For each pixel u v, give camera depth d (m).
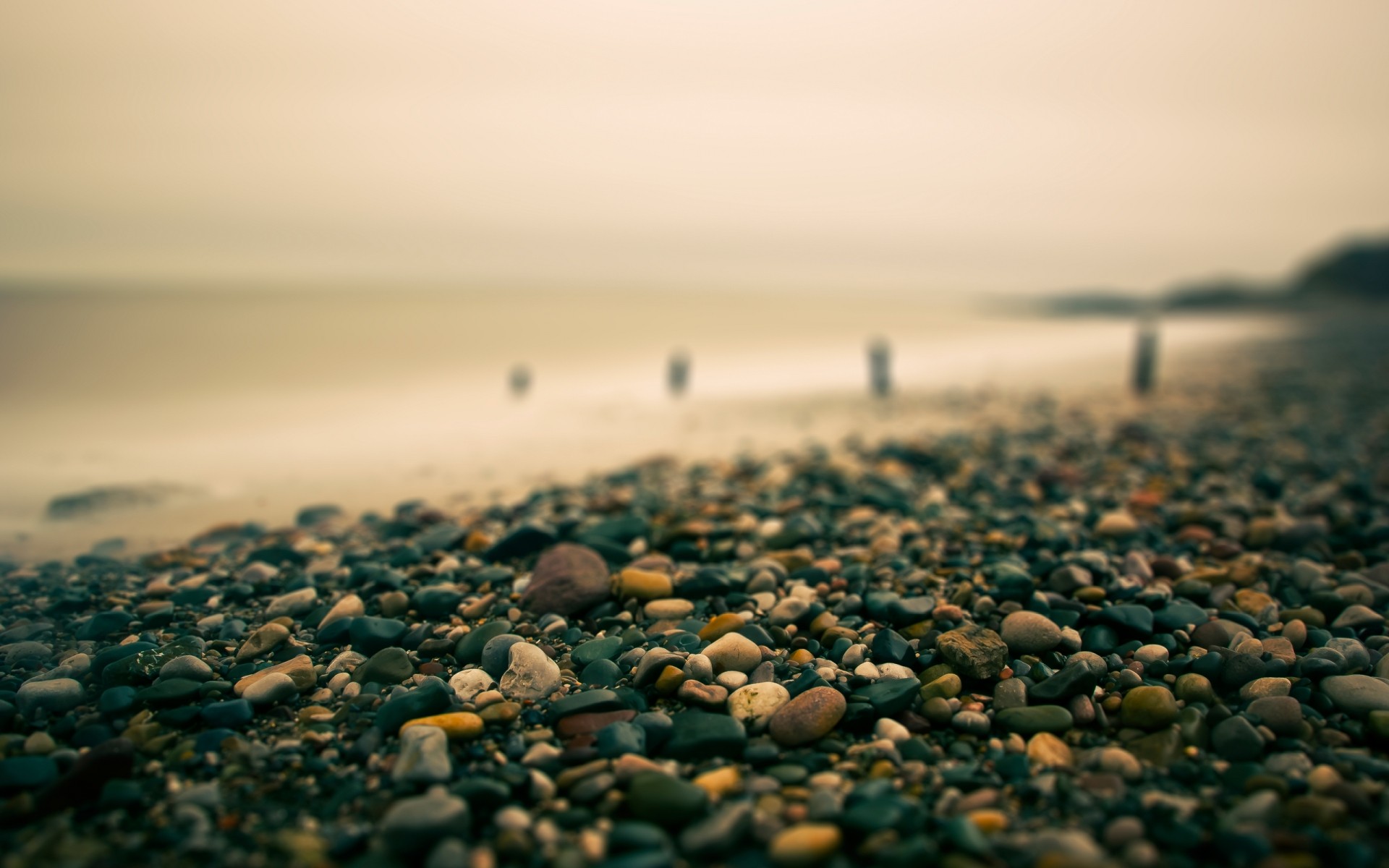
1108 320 8.37
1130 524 1.04
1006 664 0.77
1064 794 0.64
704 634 0.82
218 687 0.74
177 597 0.90
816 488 1.29
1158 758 0.67
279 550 1.02
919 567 0.97
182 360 3.21
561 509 1.18
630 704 0.72
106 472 1.49
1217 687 0.75
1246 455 1.49
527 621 0.86
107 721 0.71
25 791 0.64
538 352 3.93
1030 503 1.20
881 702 0.72
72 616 0.88
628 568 0.92
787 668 0.78
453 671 0.78
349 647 0.81
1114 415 2.09
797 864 0.59
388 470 1.53
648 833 0.60
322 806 0.63
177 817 0.62
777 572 0.94
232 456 1.66
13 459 1.60
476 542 1.04
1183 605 0.84
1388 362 3.14
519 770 0.65
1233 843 0.59
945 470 1.42
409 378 2.99
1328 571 0.93
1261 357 3.61
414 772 0.64
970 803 0.63
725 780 0.65
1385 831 0.61
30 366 2.98
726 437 1.87
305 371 3.05
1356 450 1.53
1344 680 0.72
